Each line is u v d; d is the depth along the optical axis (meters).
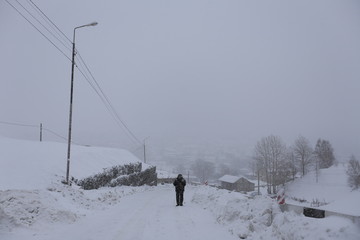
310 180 74.88
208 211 15.27
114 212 14.88
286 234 7.69
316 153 94.31
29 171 21.27
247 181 93.88
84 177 25.55
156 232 10.21
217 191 19.08
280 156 80.25
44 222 10.68
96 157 33.59
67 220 11.52
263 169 82.62
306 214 8.70
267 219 9.86
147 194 28.86
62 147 31.66
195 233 10.08
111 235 9.70
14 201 10.88
